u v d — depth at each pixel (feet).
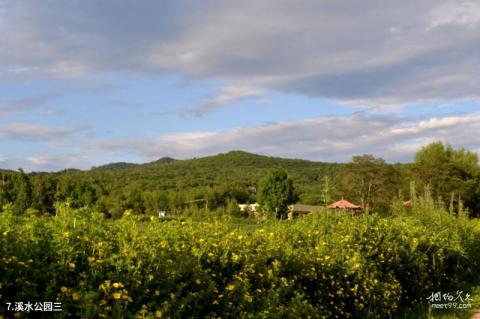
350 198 214.07
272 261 21.27
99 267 14.32
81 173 375.66
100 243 15.06
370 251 29.17
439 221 46.01
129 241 16.29
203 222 21.80
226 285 18.07
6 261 12.48
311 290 22.45
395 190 204.85
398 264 31.09
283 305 19.43
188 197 215.10
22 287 12.52
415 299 32.48
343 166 221.66
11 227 14.43
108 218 18.71
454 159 205.77
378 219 34.83
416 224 41.29
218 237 20.02
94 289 13.75
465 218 58.95
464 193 176.55
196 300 15.85
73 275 14.17
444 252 39.55
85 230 15.47
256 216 33.40
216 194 242.58
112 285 13.99
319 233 28.45
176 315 14.88
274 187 220.43
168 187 341.82
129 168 510.17
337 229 30.35
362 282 25.26
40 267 13.47
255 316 17.61
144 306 14.06
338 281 23.81
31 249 13.58
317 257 23.84
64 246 14.20
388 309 27.22
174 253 16.81
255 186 387.96
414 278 32.60
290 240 26.30
